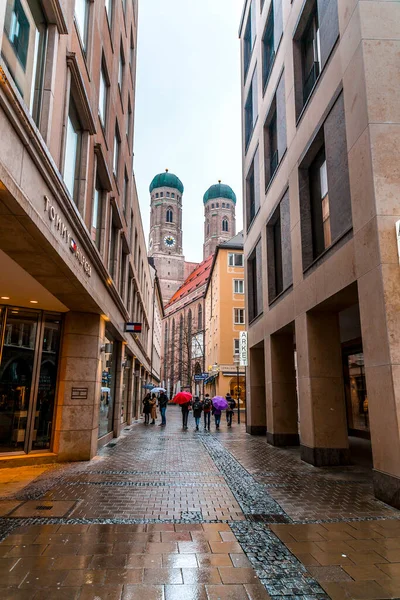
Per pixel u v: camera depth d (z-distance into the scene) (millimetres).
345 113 8867
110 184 13023
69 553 4633
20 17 5980
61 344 11633
